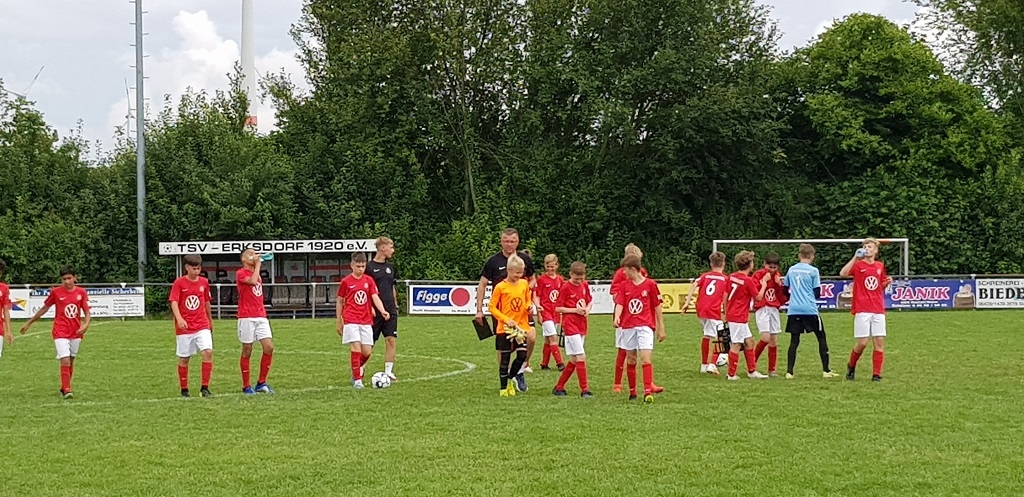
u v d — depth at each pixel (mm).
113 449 9141
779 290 14484
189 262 13000
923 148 43000
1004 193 42594
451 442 9305
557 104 44219
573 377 14836
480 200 44125
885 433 9633
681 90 41375
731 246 41531
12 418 11086
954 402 11664
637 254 12086
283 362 17625
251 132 44719
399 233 42938
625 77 40531
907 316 29125
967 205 42688
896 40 43719
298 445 9234
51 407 12023
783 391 12773
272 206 41656
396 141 44438
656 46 42031
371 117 44281
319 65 46844
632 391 12125
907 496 7258
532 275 14016
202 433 9938
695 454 8672
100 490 7598
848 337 21859
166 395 13312
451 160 46281
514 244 13281
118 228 41188
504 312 12711
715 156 43438
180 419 10852
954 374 14719
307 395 12891
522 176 44125
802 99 46000
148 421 10750
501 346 12680
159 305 36719
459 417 10773
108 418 11008
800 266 14453
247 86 48344
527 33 43812
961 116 43844
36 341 23250
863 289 13852
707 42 40781
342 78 44406
